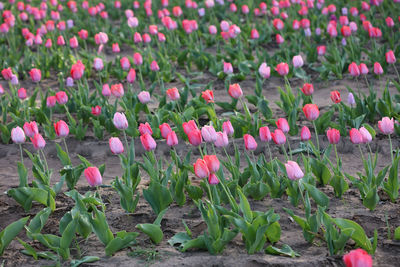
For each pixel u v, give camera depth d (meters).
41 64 17.17
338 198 8.34
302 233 7.33
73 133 11.74
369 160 8.02
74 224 6.71
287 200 8.35
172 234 7.46
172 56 17.56
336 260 6.49
